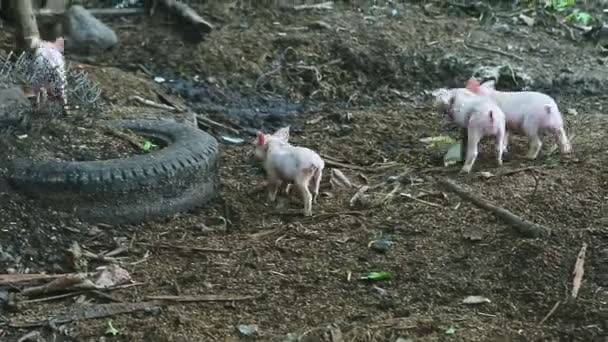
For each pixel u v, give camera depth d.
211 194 5.66
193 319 4.75
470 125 5.83
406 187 5.79
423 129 6.71
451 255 5.16
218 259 5.17
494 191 5.64
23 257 5.06
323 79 7.57
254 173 6.05
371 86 7.59
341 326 4.71
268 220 5.51
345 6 8.62
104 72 7.11
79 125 5.74
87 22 7.68
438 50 7.94
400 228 5.38
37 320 4.74
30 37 7.02
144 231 5.36
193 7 8.34
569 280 4.95
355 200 5.65
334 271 5.07
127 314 4.79
